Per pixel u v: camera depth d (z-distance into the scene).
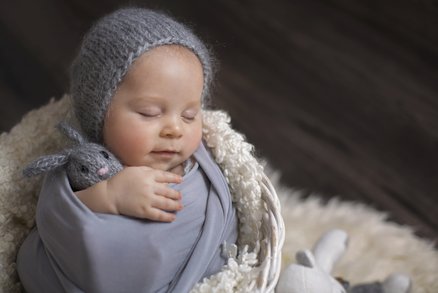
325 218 1.78
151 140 1.17
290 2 2.84
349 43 2.65
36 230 1.26
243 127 2.29
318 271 1.34
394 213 2.00
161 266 1.13
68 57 2.50
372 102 2.40
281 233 1.22
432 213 2.00
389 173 2.14
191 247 1.19
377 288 1.51
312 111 2.37
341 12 2.79
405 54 2.59
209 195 1.25
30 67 2.45
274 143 2.24
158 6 2.75
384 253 1.70
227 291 1.12
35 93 2.34
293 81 2.49
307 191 2.07
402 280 1.52
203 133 1.36
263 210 1.28
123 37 1.16
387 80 2.48
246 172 1.28
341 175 2.13
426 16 2.73
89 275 1.11
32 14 2.71
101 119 1.20
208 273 1.21
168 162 1.21
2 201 1.28
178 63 1.17
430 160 2.18
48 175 1.21
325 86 2.47
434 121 2.32
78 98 1.23
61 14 2.70
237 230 1.30
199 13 2.75
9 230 1.29
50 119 1.41
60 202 1.13
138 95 1.15
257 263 1.22
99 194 1.13
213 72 1.38
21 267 1.23
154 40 1.16
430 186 2.09
